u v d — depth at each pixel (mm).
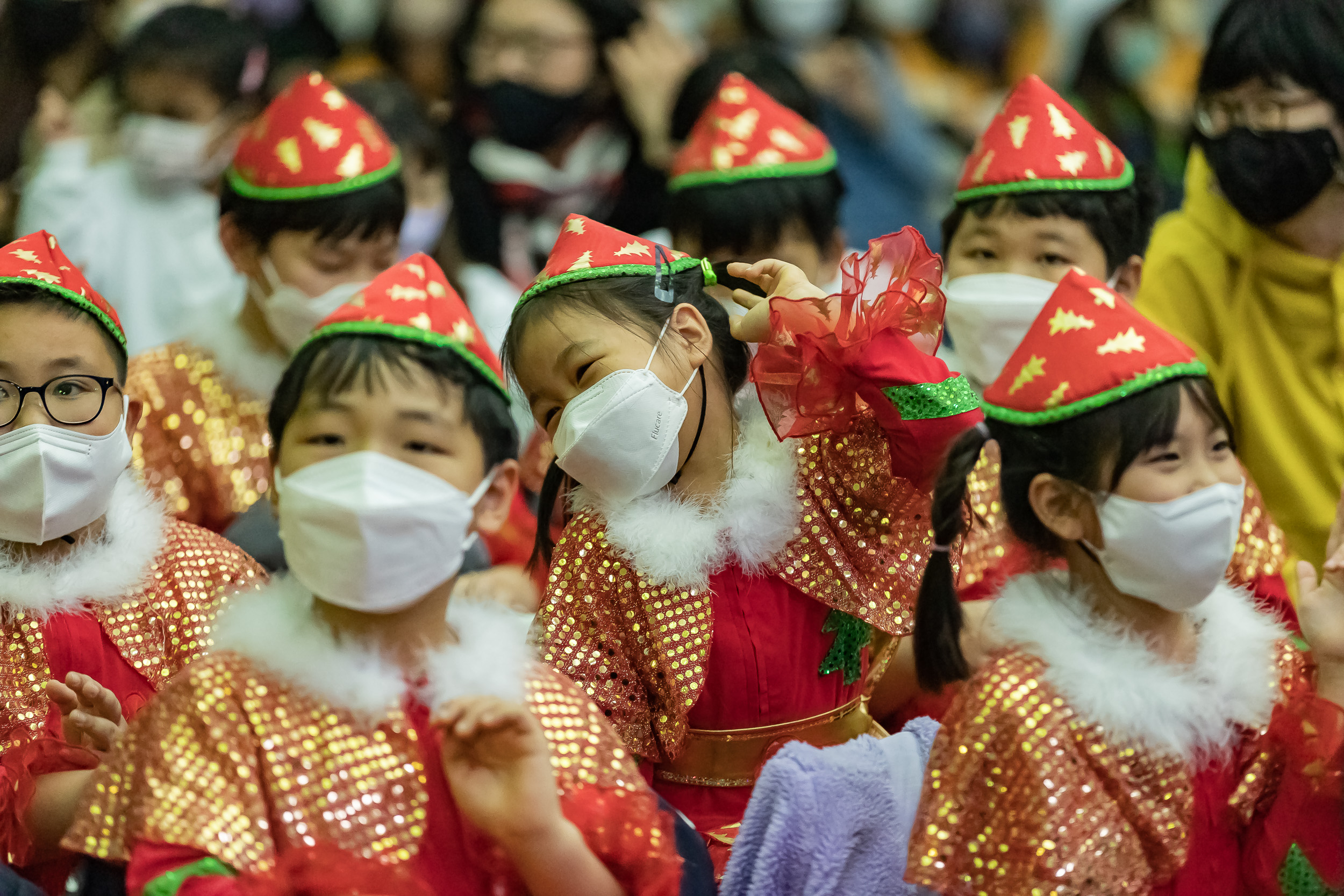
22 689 8242
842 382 8328
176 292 14797
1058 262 10711
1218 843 7512
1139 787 7219
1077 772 7125
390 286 7270
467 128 16203
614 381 8141
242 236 11352
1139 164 13359
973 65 20047
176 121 14609
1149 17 18938
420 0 18219
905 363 8273
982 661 7633
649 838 7070
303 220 11070
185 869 6441
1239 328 11773
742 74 13656
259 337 11617
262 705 6852
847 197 17781
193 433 11352
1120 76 18547
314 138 11227
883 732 9250
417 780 6910
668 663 8398
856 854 7707
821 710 8797
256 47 15039
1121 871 7055
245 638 7016
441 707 6977
